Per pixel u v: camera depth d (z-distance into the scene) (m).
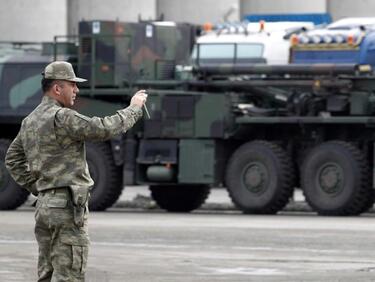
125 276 27.67
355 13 80.56
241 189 47.53
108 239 35.41
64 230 18.47
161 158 48.81
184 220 42.78
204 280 26.97
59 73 18.67
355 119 46.53
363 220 42.97
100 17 74.38
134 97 18.77
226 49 50.62
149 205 52.12
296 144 48.69
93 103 50.47
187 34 51.94
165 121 48.72
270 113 48.06
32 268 28.98
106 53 50.16
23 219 42.97
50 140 18.52
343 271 28.25
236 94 48.84
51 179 18.55
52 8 71.25
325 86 46.94
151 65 50.72
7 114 51.00
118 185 49.38
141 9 74.38
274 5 77.75
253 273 28.09
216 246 33.59
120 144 49.12
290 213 48.91
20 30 70.56
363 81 46.78
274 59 50.19
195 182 48.47
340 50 47.97
